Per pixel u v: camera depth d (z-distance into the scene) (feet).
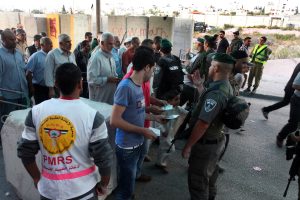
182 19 37.63
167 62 13.71
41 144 5.65
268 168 14.30
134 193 11.35
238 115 7.71
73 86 5.59
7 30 13.51
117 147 8.27
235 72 9.93
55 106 5.60
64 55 15.60
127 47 18.43
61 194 5.68
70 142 5.53
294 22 189.16
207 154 8.60
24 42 22.35
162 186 11.96
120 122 7.54
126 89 7.54
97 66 13.88
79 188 5.76
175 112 10.30
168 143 12.57
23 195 9.75
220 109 7.89
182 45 38.63
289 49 70.85
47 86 15.52
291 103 15.79
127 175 8.45
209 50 20.98
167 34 35.76
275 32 119.55
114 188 10.71
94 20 45.88
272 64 48.73
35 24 45.55
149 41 14.97
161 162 13.00
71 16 43.42
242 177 13.29
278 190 12.37
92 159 5.99
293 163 9.04
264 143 17.42
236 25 178.40
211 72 8.35
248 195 11.87
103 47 14.06
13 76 13.80
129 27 38.63
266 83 34.63
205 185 9.08
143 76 7.87
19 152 5.78
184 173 13.11
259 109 24.88
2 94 13.60
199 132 7.95
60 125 5.49
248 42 33.45
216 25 190.29
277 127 20.38
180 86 14.29
